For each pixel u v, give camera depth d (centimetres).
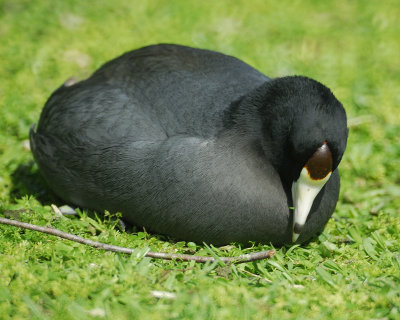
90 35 1627
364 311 736
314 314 725
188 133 920
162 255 836
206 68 1006
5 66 1470
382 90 1453
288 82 866
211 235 910
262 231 902
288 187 893
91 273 770
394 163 1209
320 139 811
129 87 1007
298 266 864
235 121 893
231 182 880
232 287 753
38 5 1738
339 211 1066
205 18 1756
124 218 984
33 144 1073
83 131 977
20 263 780
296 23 1772
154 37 1636
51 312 714
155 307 717
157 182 909
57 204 1066
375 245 930
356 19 1845
